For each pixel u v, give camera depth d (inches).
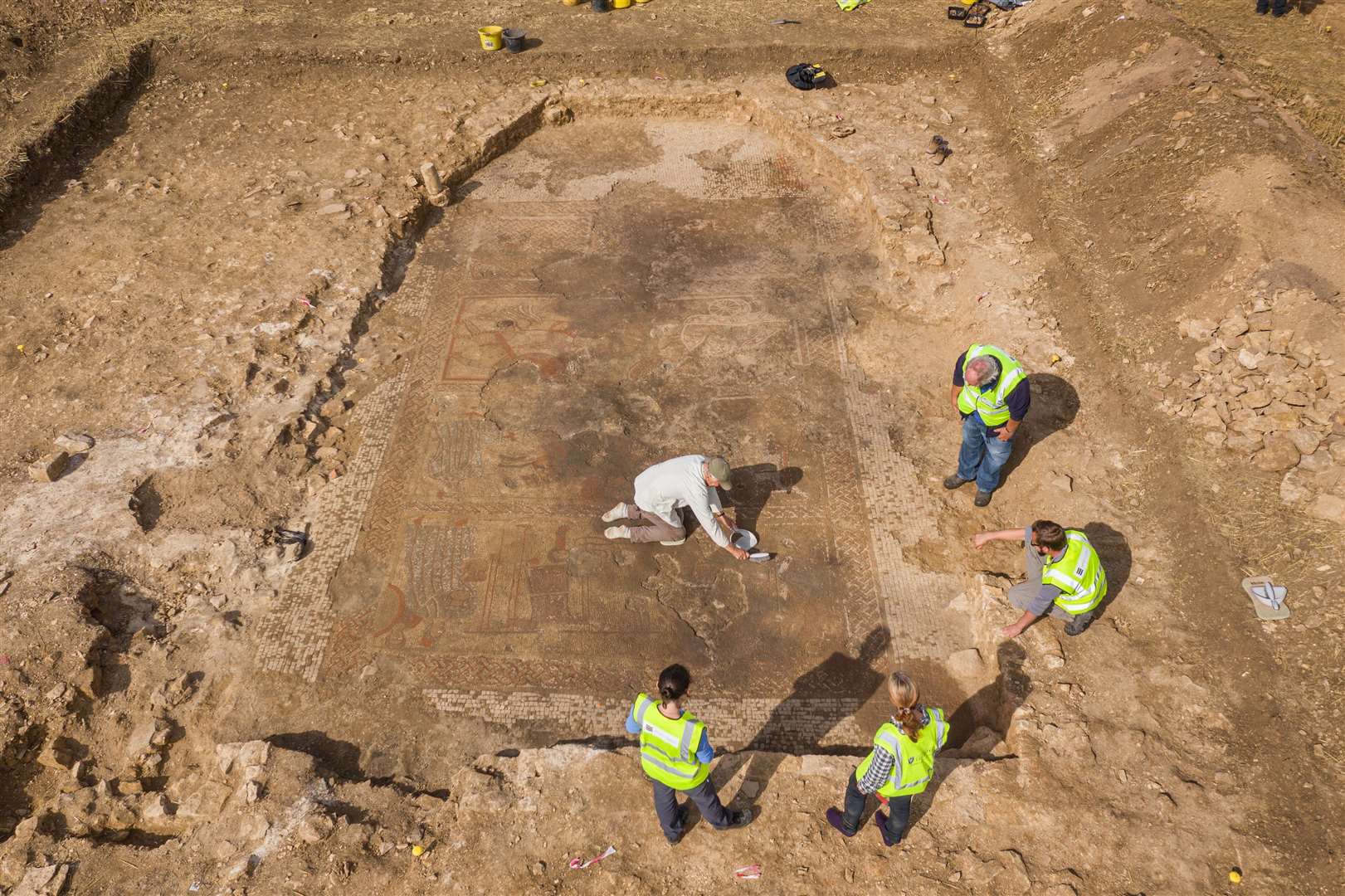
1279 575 238.5
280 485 301.7
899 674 165.6
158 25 546.9
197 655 256.5
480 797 212.5
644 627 262.8
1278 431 265.9
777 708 243.8
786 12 553.9
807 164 463.5
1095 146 404.2
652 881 196.4
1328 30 456.8
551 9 565.9
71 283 378.6
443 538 288.0
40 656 244.7
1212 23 474.9
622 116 507.8
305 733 241.1
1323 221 306.8
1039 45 487.2
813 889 193.3
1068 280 355.6
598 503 297.9
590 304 377.7
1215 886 189.0
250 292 371.6
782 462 309.3
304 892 198.5
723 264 397.7
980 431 267.7
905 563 276.5
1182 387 289.4
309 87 522.3
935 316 362.3
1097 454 291.9
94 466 301.7
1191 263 320.5
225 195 433.4
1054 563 218.5
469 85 515.2
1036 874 192.9
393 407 333.7
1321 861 189.9
